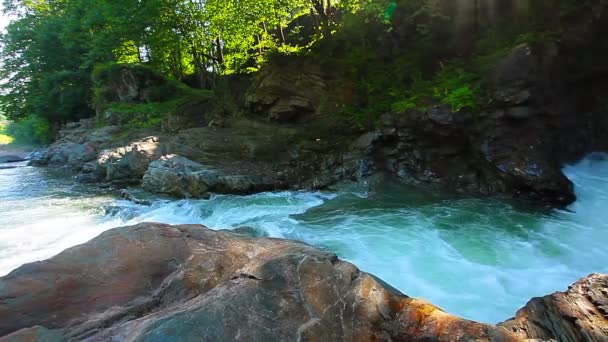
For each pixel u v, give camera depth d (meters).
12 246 9.40
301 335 3.26
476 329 3.45
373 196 11.46
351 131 14.73
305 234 9.00
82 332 3.41
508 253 7.55
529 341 3.35
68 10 32.28
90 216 11.93
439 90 12.01
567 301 3.92
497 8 12.88
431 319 3.59
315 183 13.12
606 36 10.70
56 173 21.12
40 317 3.63
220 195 12.96
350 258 7.64
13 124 58.44
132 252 4.65
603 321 3.56
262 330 3.23
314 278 3.89
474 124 10.96
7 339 3.14
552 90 10.57
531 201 10.02
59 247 9.34
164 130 21.09
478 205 10.23
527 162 10.09
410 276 6.85
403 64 14.79
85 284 4.09
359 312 3.64
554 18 11.32
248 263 4.33
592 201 9.52
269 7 20.20
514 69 10.16
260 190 13.30
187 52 27.66
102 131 22.95
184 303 3.69
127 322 3.39
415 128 12.01
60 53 35.06
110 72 26.89
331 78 16.77
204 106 22.34
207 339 3.04
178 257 4.65
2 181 18.73
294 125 17.03
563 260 7.20
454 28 13.84
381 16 14.84
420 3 15.02
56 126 38.06
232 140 16.88
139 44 26.53
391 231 8.95
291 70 17.80
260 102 17.86
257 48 24.45
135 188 15.12
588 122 11.54
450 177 11.52
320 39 18.58
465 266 7.12
